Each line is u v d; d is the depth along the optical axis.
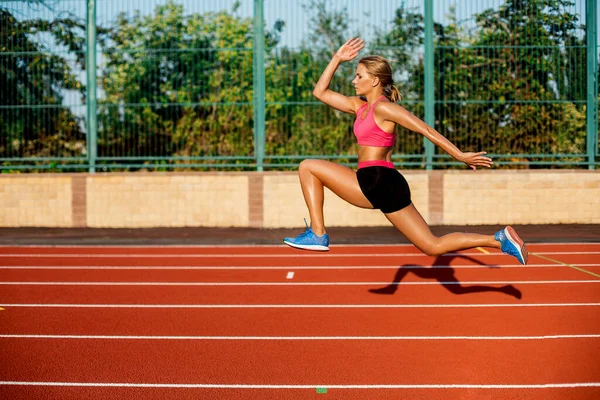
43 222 15.71
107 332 6.70
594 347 6.07
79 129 15.69
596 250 12.43
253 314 7.46
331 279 9.66
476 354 5.86
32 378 5.25
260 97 15.25
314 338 6.43
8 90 15.68
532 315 7.34
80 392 4.93
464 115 15.24
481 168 15.70
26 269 10.67
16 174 15.75
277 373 5.34
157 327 6.89
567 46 15.23
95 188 15.62
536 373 5.32
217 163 15.73
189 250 12.76
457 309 7.65
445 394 4.85
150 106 15.44
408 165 15.59
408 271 10.31
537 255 11.85
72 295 8.58
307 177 5.46
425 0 15.03
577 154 15.29
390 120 5.25
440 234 13.97
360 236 14.12
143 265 11.05
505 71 15.20
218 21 15.41
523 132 15.30
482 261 11.23
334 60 5.65
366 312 7.53
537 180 15.48
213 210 15.56
